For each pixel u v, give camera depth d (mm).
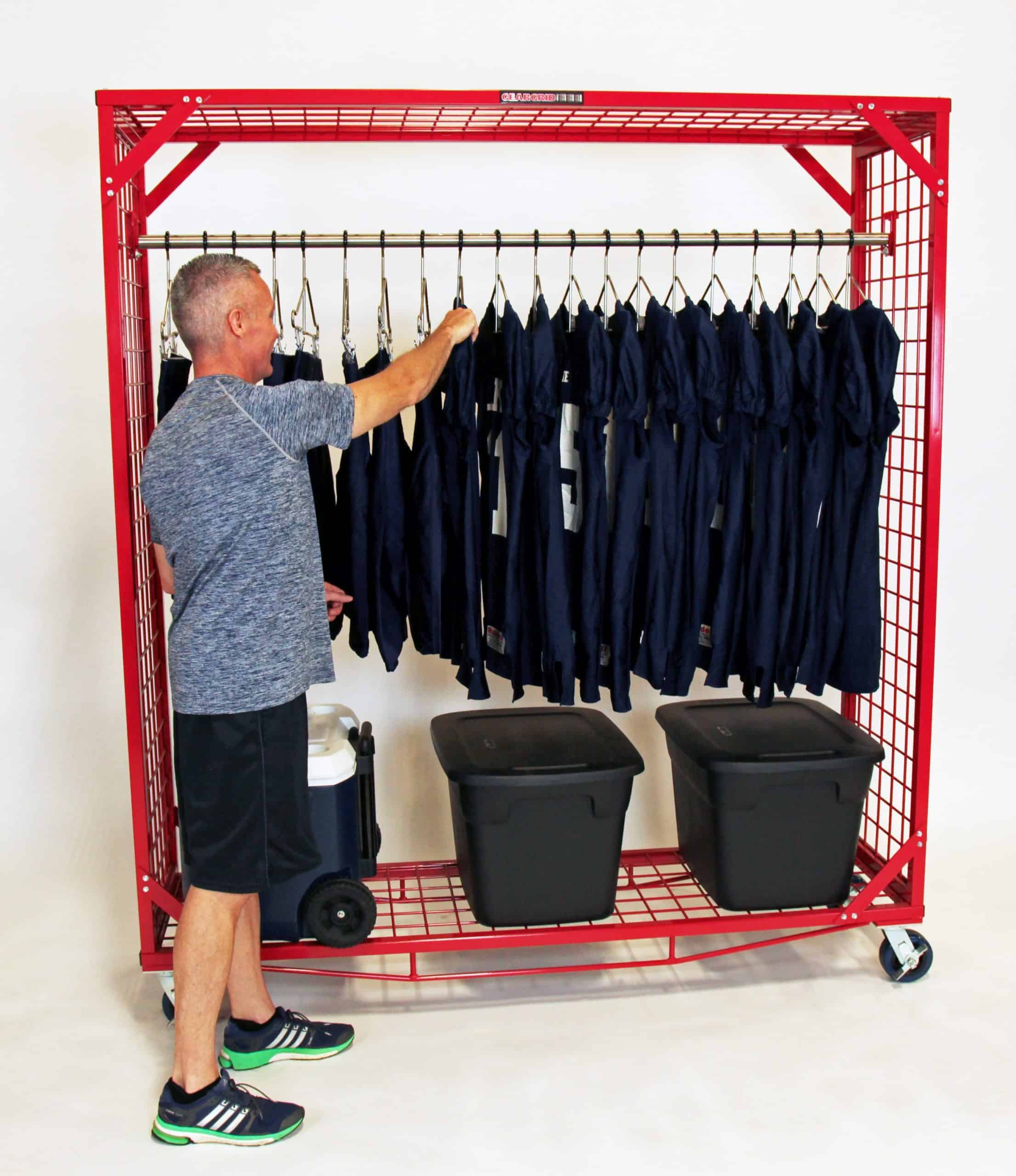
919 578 3125
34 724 3516
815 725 3008
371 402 2332
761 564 2797
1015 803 3836
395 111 2771
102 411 3404
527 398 2635
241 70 3303
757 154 3527
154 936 2799
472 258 3451
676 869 3500
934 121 2727
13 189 3293
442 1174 2227
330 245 2678
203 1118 2312
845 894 2924
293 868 2365
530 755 2803
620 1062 2602
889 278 2990
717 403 2689
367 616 2826
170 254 3348
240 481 2195
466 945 2773
